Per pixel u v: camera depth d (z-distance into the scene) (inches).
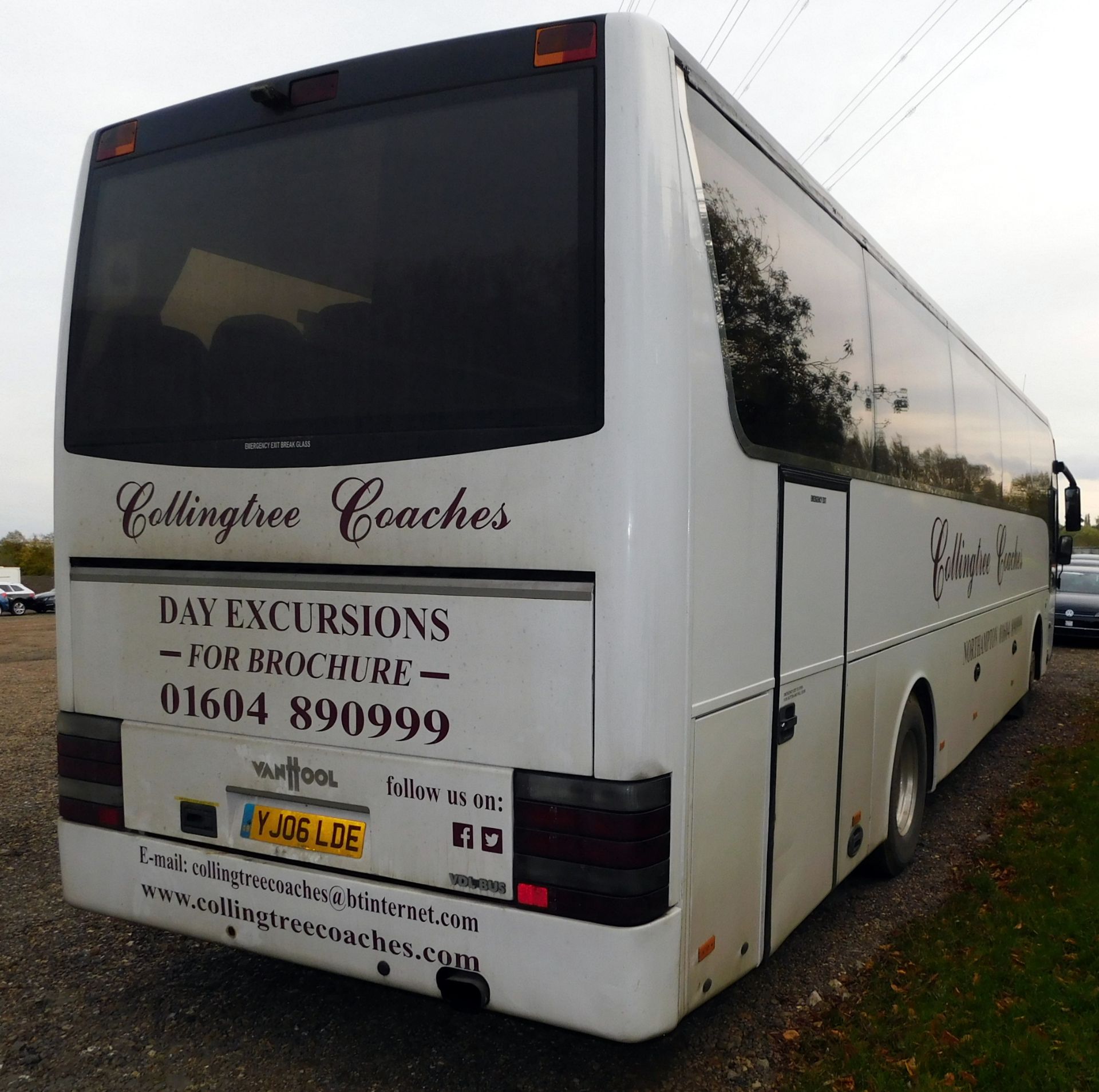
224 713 125.2
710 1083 124.3
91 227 138.9
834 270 155.3
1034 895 183.3
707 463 109.2
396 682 112.8
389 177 116.3
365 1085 123.8
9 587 1557.6
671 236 104.6
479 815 107.9
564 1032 137.8
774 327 130.1
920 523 201.9
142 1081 124.5
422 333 112.2
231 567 123.7
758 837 124.9
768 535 125.6
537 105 109.1
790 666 133.0
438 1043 134.6
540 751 104.7
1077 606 657.0
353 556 114.9
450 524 109.0
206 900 126.6
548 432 104.2
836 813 153.9
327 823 118.3
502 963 106.7
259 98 125.3
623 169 103.7
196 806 127.4
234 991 150.3
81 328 137.3
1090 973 150.9
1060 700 426.6
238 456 123.0
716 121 120.1
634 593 100.0
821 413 145.3
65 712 137.8
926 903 186.4
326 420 117.2
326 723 117.6
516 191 109.0
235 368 124.1
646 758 100.5
